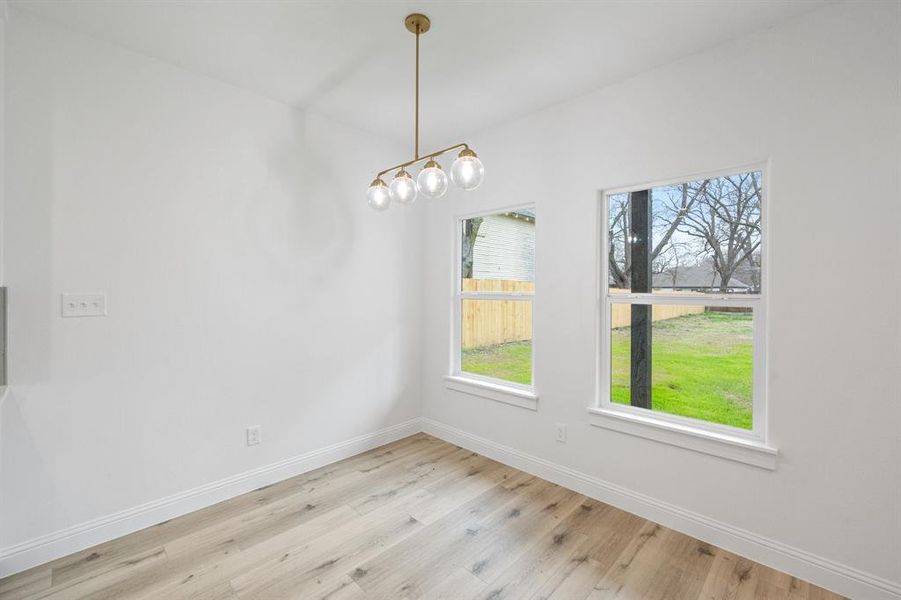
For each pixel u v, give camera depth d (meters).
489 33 2.03
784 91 1.90
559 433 2.75
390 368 3.50
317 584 1.83
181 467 2.38
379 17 1.92
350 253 3.19
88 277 2.07
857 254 1.74
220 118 2.51
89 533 2.08
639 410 2.47
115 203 2.14
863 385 1.73
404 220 3.59
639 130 2.38
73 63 2.01
